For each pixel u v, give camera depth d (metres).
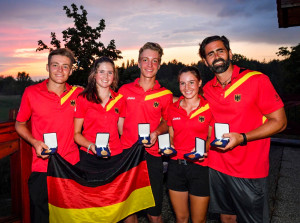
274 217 3.16
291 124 9.20
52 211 2.07
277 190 3.99
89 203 2.16
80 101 2.28
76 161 2.35
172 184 2.31
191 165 2.20
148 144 2.26
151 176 2.46
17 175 2.42
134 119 2.50
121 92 2.54
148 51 2.42
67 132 2.25
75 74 10.09
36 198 2.17
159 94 2.50
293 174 4.70
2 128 2.14
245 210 2.04
